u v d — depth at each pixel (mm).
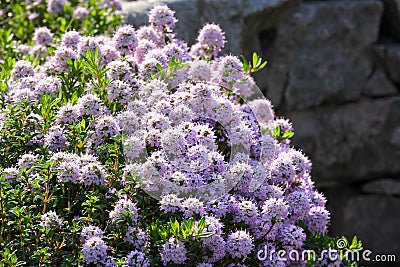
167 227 3084
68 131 3459
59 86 3820
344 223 7918
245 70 4051
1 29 5238
